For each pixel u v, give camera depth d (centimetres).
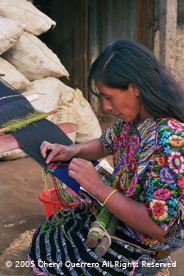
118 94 136
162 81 135
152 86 132
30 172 384
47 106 419
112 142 178
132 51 132
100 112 661
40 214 289
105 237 140
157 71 135
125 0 605
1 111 193
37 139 184
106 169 175
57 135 196
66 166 174
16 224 271
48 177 370
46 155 177
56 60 448
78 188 163
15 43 418
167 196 133
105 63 134
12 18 429
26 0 477
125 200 139
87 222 165
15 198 317
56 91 435
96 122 489
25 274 186
